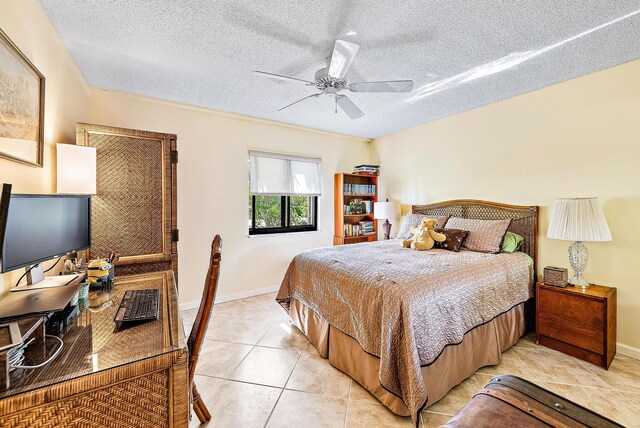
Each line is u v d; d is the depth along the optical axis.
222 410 1.68
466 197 3.45
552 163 2.71
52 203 1.30
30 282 1.30
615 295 2.27
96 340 1.00
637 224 2.23
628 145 2.27
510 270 2.38
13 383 0.75
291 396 1.80
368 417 1.63
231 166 3.55
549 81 2.61
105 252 2.18
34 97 1.48
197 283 3.33
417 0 1.55
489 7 1.61
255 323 2.90
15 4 1.32
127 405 0.86
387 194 4.59
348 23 1.75
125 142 2.25
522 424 0.92
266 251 3.88
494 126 3.16
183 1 1.57
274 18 1.71
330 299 2.17
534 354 2.29
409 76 2.48
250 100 3.06
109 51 2.09
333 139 4.51
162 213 2.39
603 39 1.93
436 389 1.68
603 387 1.88
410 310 1.62
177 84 2.67
